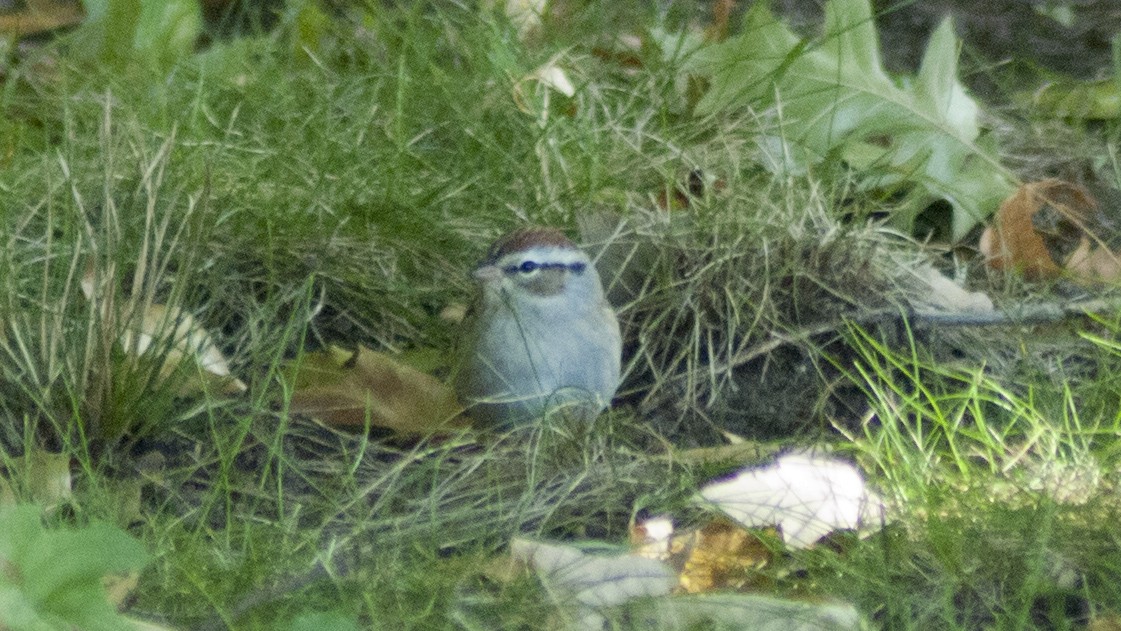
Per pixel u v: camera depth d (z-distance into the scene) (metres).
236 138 9.58
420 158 9.45
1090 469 6.99
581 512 6.89
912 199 9.38
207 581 6.02
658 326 8.47
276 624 5.67
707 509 6.67
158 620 5.76
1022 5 12.48
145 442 7.16
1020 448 7.37
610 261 8.70
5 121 9.56
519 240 7.39
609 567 6.02
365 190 9.17
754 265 8.52
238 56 10.46
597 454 7.34
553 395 7.46
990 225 9.35
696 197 9.30
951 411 7.85
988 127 10.59
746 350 8.34
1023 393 8.06
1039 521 6.43
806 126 9.67
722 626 5.72
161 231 7.18
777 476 6.81
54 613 4.89
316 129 9.65
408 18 10.78
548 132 9.59
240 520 6.67
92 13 10.55
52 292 7.55
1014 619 5.92
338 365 7.80
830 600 5.93
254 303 8.16
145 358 7.12
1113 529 6.45
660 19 11.49
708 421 8.03
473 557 6.20
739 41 9.89
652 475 7.15
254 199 8.76
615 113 10.20
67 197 7.56
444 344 8.49
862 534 6.50
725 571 6.35
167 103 9.80
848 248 8.62
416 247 8.88
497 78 10.14
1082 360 8.36
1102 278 9.07
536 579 6.00
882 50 11.85
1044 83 11.37
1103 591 6.16
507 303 7.36
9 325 7.21
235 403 7.40
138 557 5.00
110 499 6.52
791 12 12.38
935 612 6.04
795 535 6.47
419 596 5.98
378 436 7.63
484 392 7.51
